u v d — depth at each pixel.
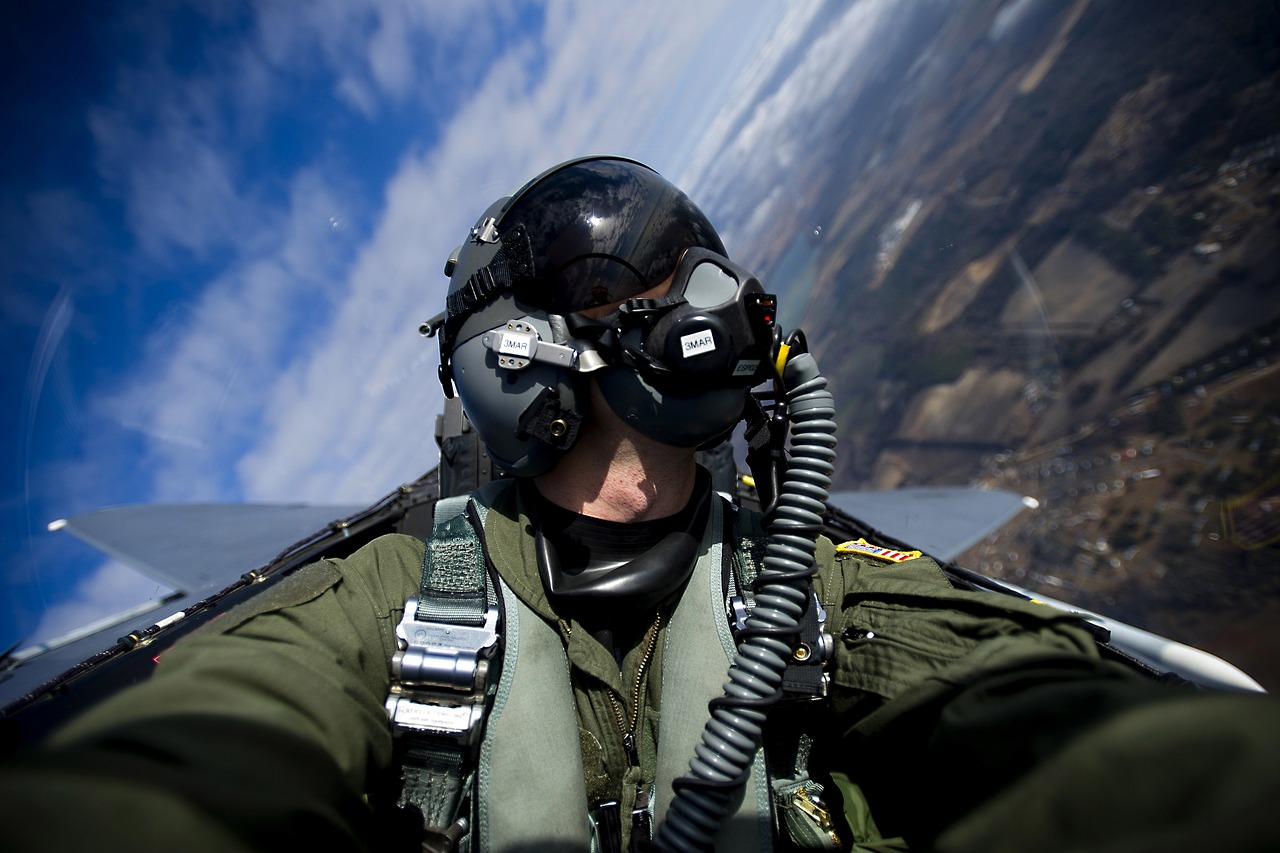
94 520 3.39
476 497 1.05
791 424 0.95
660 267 0.89
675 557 0.93
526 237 0.89
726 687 0.85
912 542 3.02
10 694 1.42
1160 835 0.44
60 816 0.41
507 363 0.88
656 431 0.89
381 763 0.81
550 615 0.91
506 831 0.81
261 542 2.96
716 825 0.79
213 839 0.42
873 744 0.86
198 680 0.61
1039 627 0.76
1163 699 0.51
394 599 0.95
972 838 0.60
